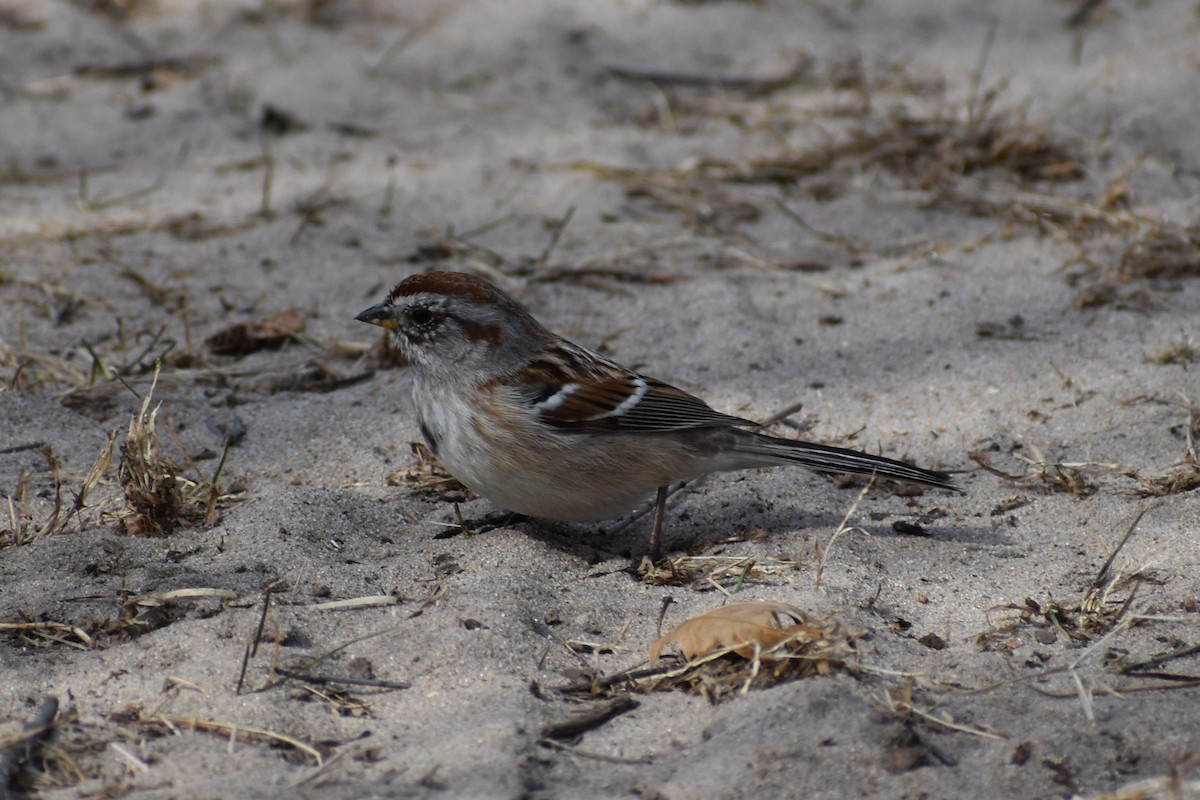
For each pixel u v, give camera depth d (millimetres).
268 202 14688
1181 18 18562
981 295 12781
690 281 13305
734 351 12055
